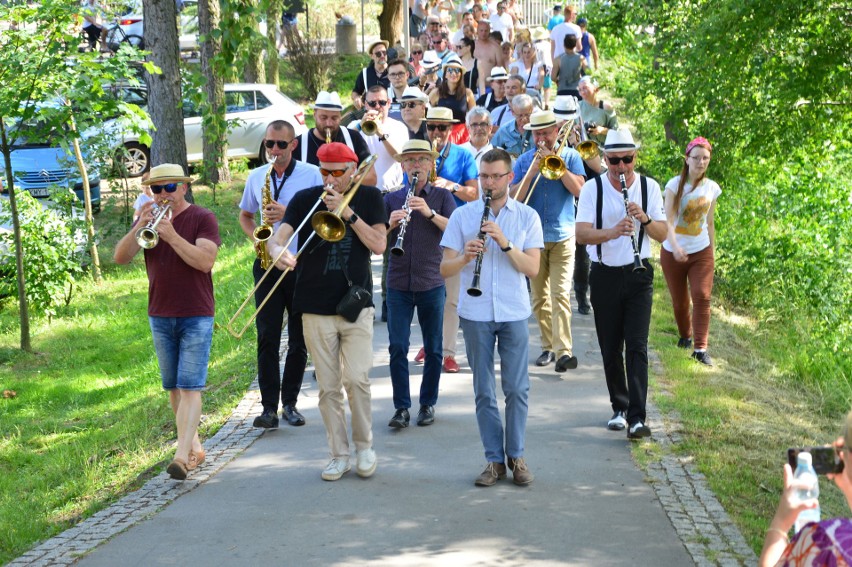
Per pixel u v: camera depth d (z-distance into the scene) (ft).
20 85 37.24
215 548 17.94
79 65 38.55
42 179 53.01
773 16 35.83
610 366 23.79
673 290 31.12
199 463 22.45
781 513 9.25
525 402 20.58
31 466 26.48
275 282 24.03
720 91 41.93
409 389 25.67
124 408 30.83
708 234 30.17
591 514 19.06
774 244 43.37
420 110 31.48
